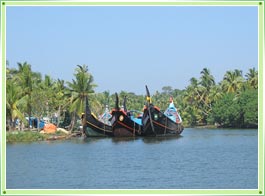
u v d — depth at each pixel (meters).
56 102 100.06
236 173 44.09
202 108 151.00
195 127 152.75
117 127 89.19
